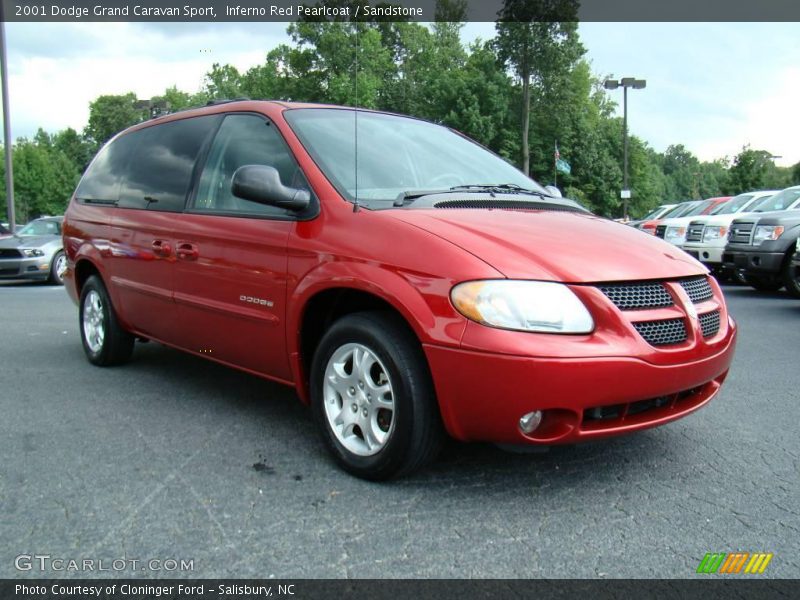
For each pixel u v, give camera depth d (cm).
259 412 399
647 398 268
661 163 13350
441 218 300
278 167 357
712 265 1236
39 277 1367
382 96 4497
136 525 256
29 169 6938
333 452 310
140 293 443
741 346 606
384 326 285
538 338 252
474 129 4434
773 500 280
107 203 496
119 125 8312
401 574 224
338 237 307
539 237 291
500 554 237
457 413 265
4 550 238
